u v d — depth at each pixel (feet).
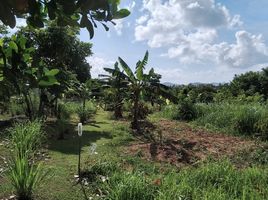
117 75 46.88
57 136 35.01
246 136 38.17
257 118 39.83
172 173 20.97
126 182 17.29
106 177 20.92
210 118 46.96
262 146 31.37
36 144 27.86
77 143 32.45
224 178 20.20
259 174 21.79
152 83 45.60
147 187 17.38
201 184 19.44
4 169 22.26
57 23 7.50
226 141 35.19
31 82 17.40
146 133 38.75
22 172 17.88
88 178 21.22
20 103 50.90
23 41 29.53
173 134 38.42
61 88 41.91
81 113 51.19
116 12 7.25
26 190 17.84
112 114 59.62
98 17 7.18
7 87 15.33
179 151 29.81
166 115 56.34
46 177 20.68
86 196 18.69
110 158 25.55
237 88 139.13
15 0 5.81
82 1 6.39
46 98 42.34
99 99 71.15
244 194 17.07
